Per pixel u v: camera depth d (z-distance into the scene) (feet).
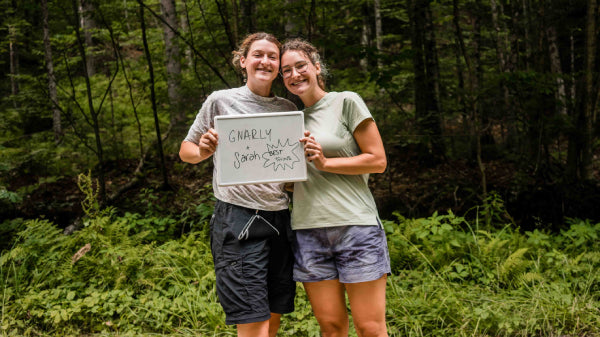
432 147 26.27
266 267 7.67
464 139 28.78
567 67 36.94
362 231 7.53
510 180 22.48
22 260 13.73
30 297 11.62
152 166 26.48
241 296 7.38
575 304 11.34
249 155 7.29
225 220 7.63
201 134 7.92
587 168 20.29
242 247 7.53
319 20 23.50
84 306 11.50
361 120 7.47
